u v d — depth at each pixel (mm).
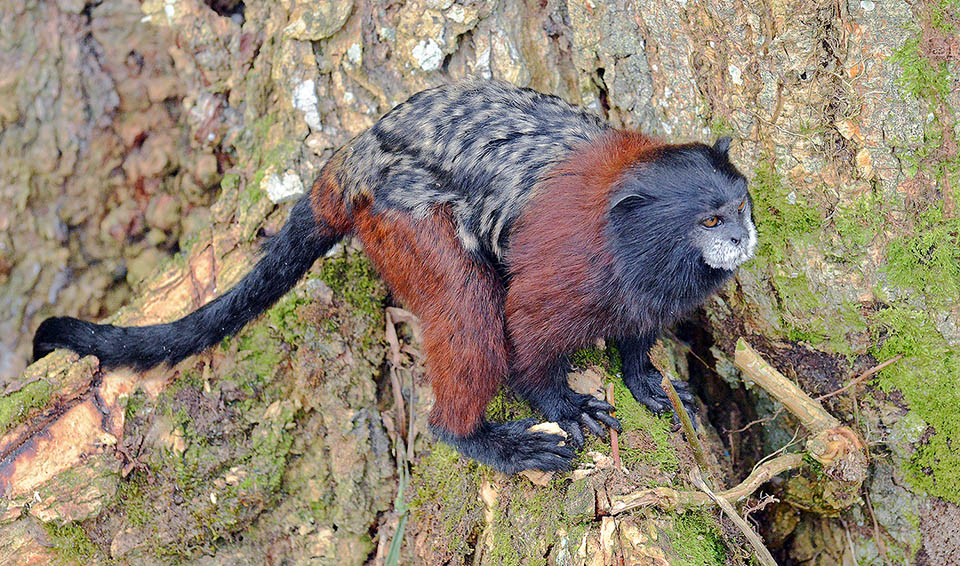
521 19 5051
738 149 4527
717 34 4387
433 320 4238
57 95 5793
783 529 4852
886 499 4566
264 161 5148
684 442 4363
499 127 4273
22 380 4465
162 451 4523
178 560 4449
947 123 4125
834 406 4625
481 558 4320
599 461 4105
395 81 5059
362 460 4668
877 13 4031
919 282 4273
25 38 5762
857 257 4320
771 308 4609
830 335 4504
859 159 4211
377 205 4285
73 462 4348
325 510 4629
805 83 4223
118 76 5797
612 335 4191
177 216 5969
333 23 4934
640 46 4742
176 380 4676
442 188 4258
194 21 5418
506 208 4195
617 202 3865
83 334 4508
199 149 5762
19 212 5863
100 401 4516
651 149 4035
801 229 4422
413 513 4598
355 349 4828
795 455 4223
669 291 4043
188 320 4551
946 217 4211
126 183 5910
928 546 4488
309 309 4809
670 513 3963
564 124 4281
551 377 4293
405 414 4809
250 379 4707
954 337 4266
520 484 4250
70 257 5977
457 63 5047
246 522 4547
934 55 4039
